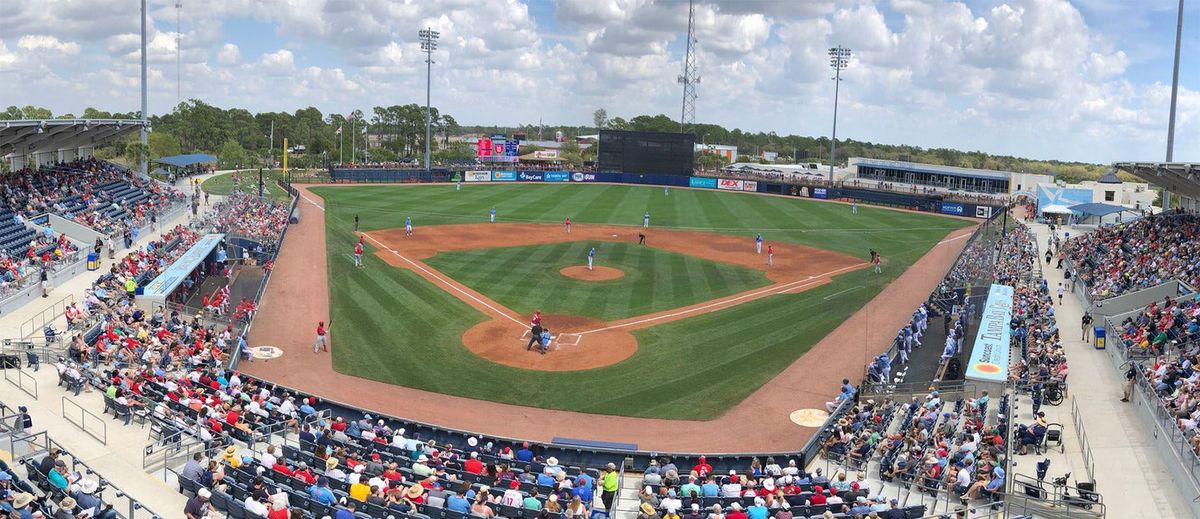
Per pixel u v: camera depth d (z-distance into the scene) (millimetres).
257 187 96250
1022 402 31344
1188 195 59812
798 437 29969
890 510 20750
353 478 21312
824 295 51719
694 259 63000
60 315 37750
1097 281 49969
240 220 64250
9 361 30016
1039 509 22250
